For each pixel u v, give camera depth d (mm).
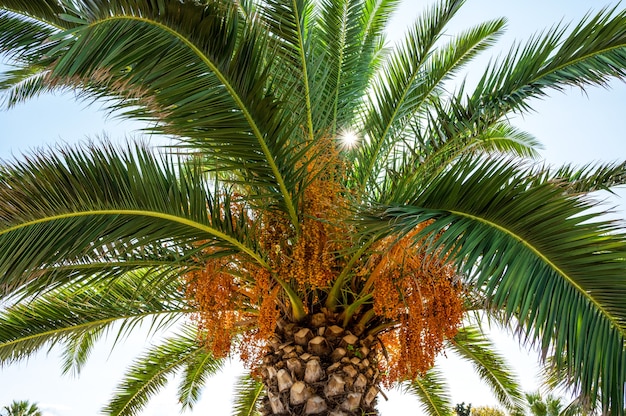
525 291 4000
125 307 7426
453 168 4496
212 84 4527
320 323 6336
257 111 4684
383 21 8148
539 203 4184
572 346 3879
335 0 7395
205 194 5293
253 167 5078
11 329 7113
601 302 3926
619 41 5684
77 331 7477
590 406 3811
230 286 6051
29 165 4691
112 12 4074
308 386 6020
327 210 5527
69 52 3916
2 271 4492
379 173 6895
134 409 8852
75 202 4730
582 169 6988
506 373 9250
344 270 6090
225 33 4434
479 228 4266
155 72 4398
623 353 3807
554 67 6047
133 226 4980
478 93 6418
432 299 5789
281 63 6062
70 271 5816
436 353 5918
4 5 5848
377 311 5918
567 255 4023
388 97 6789
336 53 7266
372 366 6473
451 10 6605
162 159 5090
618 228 3959
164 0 4148
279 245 5898
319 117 6047
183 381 9570
